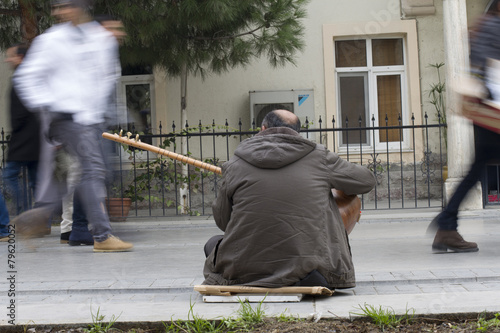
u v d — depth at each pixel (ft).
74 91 14.98
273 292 11.02
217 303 11.09
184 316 9.91
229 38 29.66
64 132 15.16
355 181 11.38
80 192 17.24
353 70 37.40
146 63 29.50
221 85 37.27
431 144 36.91
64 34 14.84
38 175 15.42
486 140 14.90
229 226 11.39
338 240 11.40
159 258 17.87
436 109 36.52
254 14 28.86
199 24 26.25
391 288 12.64
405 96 37.32
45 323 9.77
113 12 24.89
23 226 14.73
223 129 37.17
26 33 27.02
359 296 11.45
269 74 37.22
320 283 11.07
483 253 16.61
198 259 17.61
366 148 37.24
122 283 13.78
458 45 29.89
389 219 26.63
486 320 9.50
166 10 26.11
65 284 13.78
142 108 37.24
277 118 11.68
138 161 33.60
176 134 29.81
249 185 11.18
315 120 37.11
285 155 11.15
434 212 28.86
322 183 11.29
